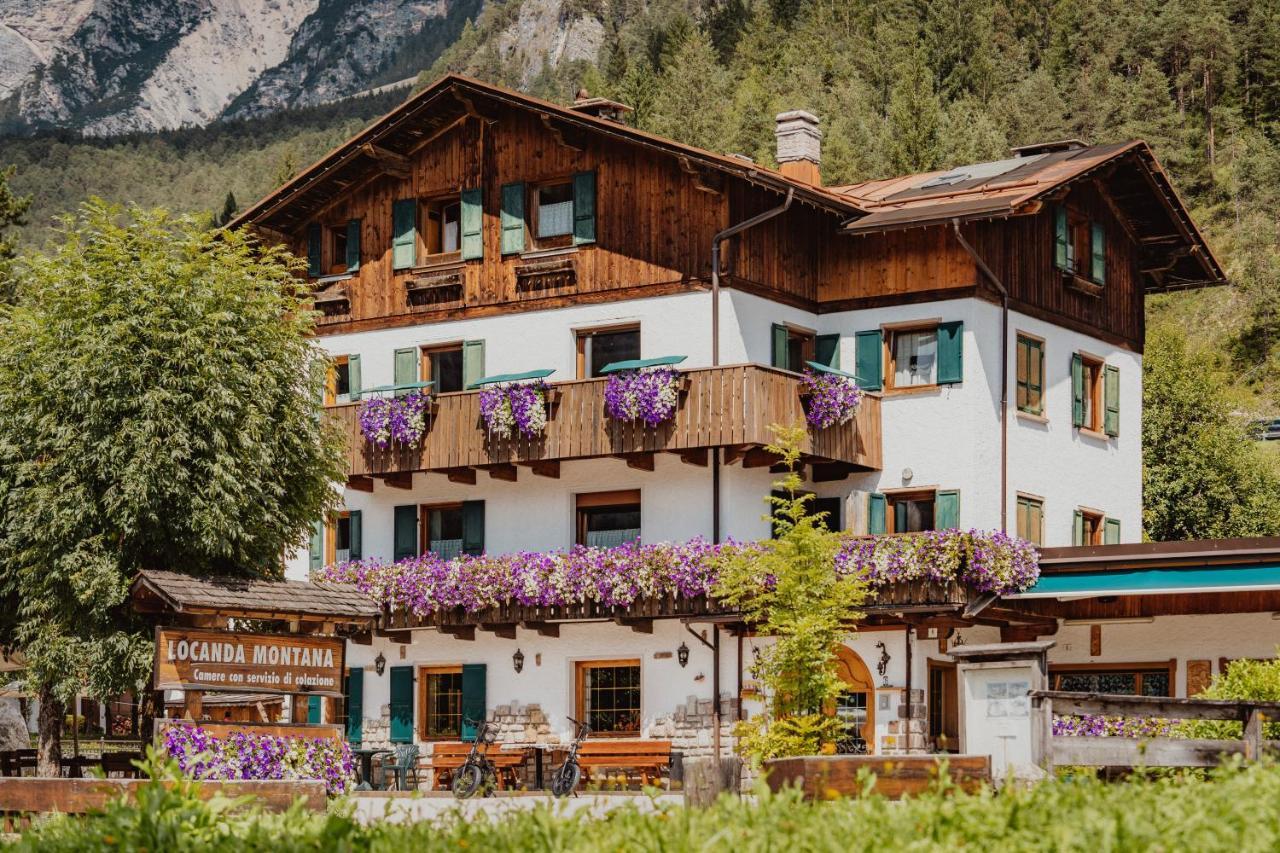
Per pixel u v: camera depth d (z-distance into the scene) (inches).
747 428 1274.6
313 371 1135.6
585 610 1334.9
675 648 1338.6
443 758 1280.8
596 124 1381.6
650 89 4923.7
